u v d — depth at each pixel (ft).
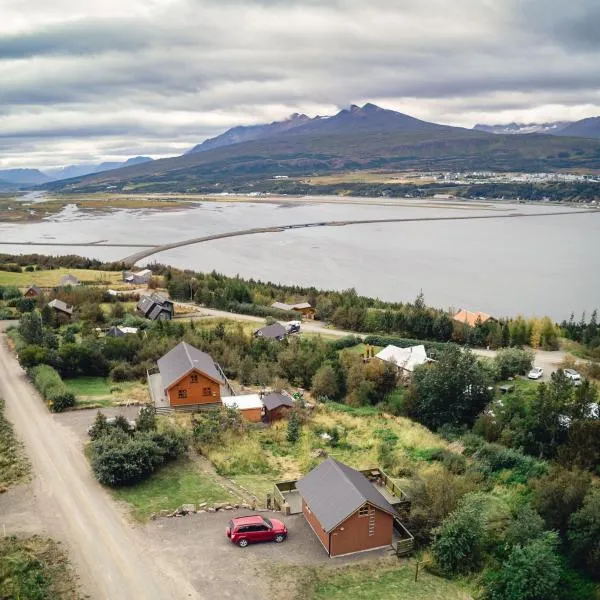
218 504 139.74
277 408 210.59
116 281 508.12
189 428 187.62
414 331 374.63
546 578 115.85
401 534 134.21
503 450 186.09
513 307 515.50
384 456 182.91
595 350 339.36
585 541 126.62
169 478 152.87
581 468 166.20
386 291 570.87
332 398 248.32
